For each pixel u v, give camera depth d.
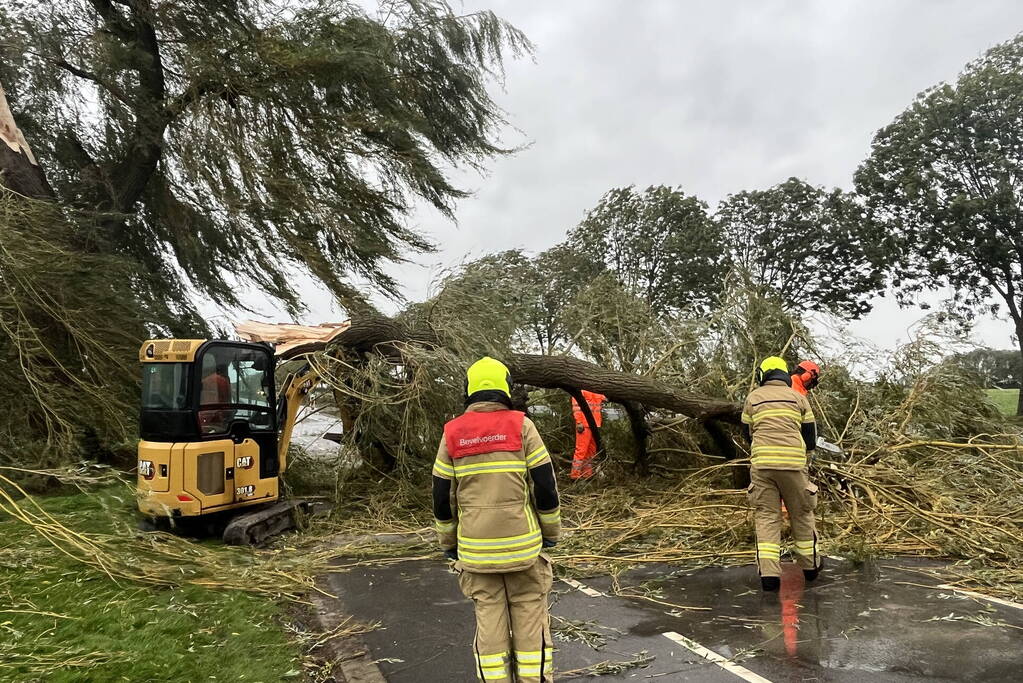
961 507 6.28
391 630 4.32
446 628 4.34
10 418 7.95
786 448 4.93
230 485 6.60
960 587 4.86
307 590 5.21
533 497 3.01
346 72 11.97
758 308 9.68
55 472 6.41
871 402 8.54
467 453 2.99
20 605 4.34
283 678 3.55
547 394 10.70
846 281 26.61
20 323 7.98
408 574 5.67
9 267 8.09
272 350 7.38
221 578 5.23
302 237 12.15
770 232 27.50
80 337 8.61
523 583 2.98
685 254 26.02
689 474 8.99
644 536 6.66
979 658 3.57
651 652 3.83
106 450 9.02
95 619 4.15
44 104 12.27
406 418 8.13
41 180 10.20
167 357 6.48
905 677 3.37
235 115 12.21
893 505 6.34
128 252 13.12
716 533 6.39
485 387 3.12
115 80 12.03
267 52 11.77
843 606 4.52
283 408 7.92
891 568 5.40
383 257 12.84
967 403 8.18
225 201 12.08
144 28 12.43
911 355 8.65
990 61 23.22
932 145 23.16
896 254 24.09
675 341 10.02
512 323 8.80
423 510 8.12
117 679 3.34
